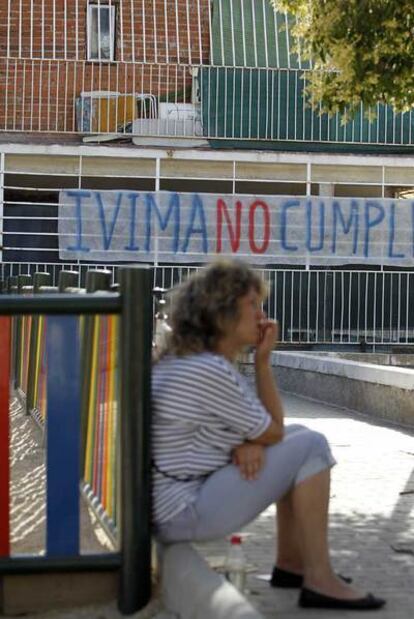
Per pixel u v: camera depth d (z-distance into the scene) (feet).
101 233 97.76
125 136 107.14
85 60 110.93
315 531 20.90
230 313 20.77
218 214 98.43
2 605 21.49
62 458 21.18
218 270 21.04
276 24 111.34
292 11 52.85
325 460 20.93
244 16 111.45
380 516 31.42
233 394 20.53
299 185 111.75
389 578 24.18
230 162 107.45
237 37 110.93
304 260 99.30
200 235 98.32
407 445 48.52
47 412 21.18
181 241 98.27
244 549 26.48
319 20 50.26
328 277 98.94
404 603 21.84
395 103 52.37
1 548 21.15
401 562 25.79
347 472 39.78
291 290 98.63
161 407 20.84
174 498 20.80
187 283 21.26
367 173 108.78
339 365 67.67
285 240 99.09
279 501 22.52
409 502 33.71
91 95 108.88
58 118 109.81
